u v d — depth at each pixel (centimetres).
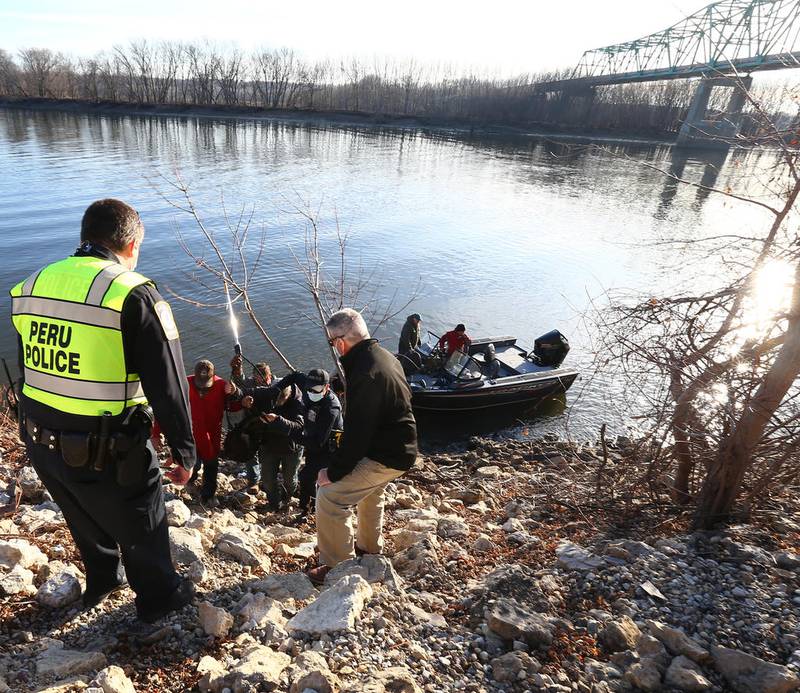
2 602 262
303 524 493
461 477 752
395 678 226
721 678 246
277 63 11131
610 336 500
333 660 240
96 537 249
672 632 265
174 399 216
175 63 10531
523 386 1071
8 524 334
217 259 1827
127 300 205
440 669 245
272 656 238
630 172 4653
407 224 2527
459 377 1060
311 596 308
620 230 2558
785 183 409
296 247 2030
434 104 10881
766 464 437
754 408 372
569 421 1082
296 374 507
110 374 209
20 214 2202
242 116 9125
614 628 268
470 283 1816
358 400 292
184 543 333
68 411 210
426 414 1068
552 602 299
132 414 218
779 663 256
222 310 1466
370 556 328
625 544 367
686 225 2681
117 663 237
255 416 486
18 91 10144
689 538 374
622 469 489
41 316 208
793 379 363
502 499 611
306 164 4222
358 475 320
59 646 238
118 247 224
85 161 3681
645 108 7869
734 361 392
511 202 3186
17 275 1571
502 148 6338
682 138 6372
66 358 206
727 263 476
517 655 251
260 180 3366
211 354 1263
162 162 3838
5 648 236
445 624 278
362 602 279
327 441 488
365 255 2025
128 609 270
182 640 255
